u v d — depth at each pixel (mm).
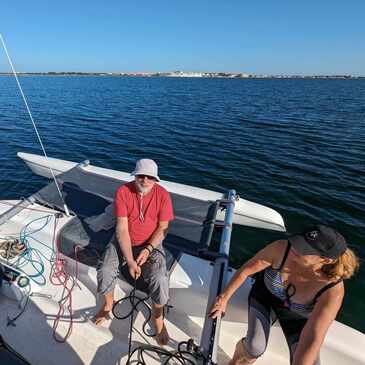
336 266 1700
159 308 2283
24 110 18625
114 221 3094
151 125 14938
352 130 13836
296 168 8609
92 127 14133
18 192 6785
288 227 5520
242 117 17609
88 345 2240
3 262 2705
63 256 2818
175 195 3818
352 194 6891
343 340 2197
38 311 2441
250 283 2572
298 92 42625
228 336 2512
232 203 3703
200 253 2873
